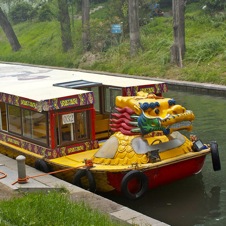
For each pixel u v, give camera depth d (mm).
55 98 11102
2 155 13008
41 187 9844
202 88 24094
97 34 36812
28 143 12086
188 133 15820
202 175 11977
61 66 37812
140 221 8391
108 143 10875
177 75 27594
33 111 11695
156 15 38656
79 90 12102
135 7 32281
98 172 10320
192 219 9656
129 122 10633
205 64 27531
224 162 12820
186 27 33625
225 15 33281
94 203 9188
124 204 10492
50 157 11219
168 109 10438
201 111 19391
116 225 7867
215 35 30688
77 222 7570
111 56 34250
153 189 11109
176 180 11211
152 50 32062
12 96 12289
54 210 8008
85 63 35688
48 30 47188
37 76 15391
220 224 9367
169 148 10828
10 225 7430
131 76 29359
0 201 8641
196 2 38750
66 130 11406
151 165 10242
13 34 45781
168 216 9867
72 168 10477
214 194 10828
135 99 10734
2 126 13531
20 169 10102
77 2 46156
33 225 7402
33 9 52469
